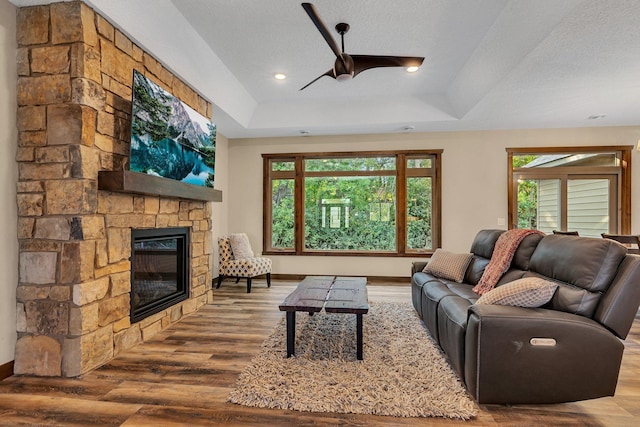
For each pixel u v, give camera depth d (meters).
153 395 2.00
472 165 5.67
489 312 1.86
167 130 3.04
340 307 2.46
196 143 3.63
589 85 3.75
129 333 2.74
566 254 2.16
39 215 2.28
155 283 3.22
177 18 3.00
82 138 2.26
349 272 5.89
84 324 2.27
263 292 4.88
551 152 5.53
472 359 1.88
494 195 5.63
